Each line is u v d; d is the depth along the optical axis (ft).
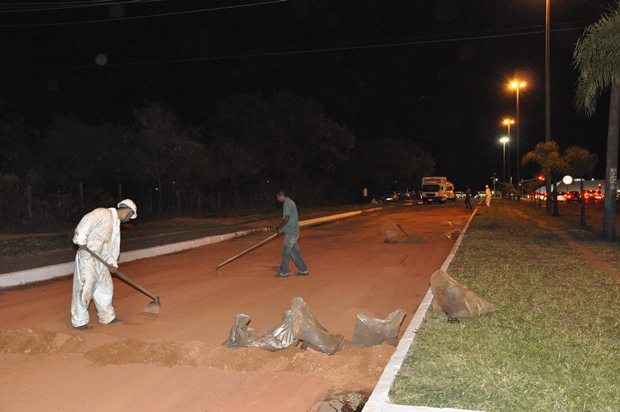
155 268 47.16
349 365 21.95
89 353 23.75
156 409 18.39
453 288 27.61
